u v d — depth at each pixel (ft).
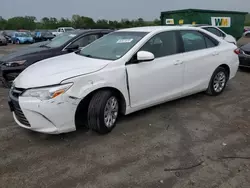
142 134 12.26
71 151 10.77
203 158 10.20
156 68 13.52
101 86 11.46
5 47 75.20
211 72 16.96
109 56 13.10
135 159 10.16
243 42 73.72
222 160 10.05
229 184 8.64
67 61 12.93
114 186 8.58
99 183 8.73
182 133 12.39
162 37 14.28
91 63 12.19
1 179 8.96
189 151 10.74
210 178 8.95
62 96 10.45
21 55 19.70
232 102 16.93
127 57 12.53
